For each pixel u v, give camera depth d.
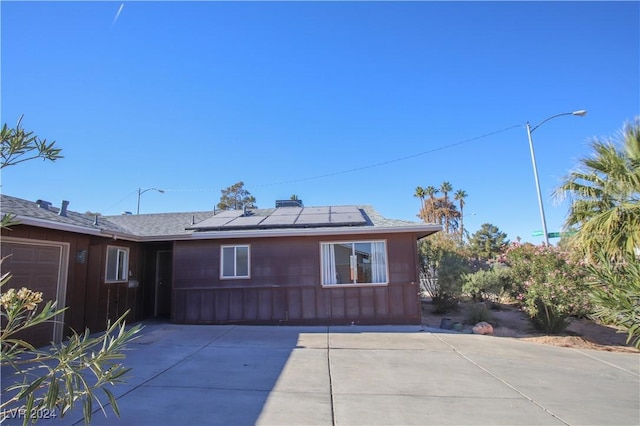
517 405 4.87
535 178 15.51
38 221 7.46
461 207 44.88
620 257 5.91
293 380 5.77
